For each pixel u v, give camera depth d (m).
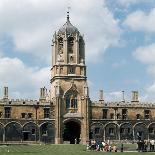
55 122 153.75
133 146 116.94
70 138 160.00
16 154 75.94
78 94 157.62
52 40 168.00
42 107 154.38
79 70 160.75
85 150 98.62
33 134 152.62
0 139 150.38
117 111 158.88
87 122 155.00
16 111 152.75
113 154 80.69
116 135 157.38
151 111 161.00
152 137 159.62
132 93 161.88
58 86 156.62
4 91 153.88
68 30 165.00
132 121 159.00
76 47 163.50
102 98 159.25
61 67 159.88
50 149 99.25
